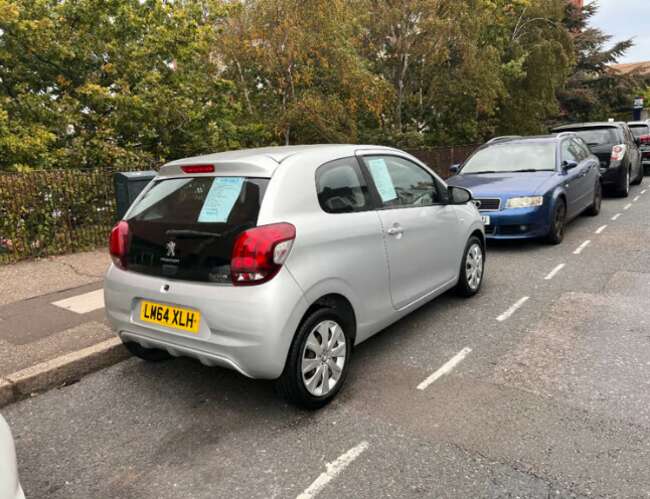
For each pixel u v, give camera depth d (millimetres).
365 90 12344
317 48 11742
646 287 5562
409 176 4469
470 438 2996
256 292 2979
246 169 3273
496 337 4438
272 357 2994
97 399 3666
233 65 12617
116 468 2879
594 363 3861
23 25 8922
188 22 10984
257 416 3352
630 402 3307
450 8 14719
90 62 10461
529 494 2523
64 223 7484
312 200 3365
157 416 3406
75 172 7539
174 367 4141
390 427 3148
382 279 3861
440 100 17219
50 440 3180
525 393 3475
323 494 2588
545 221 7371
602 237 8141
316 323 3264
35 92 10320
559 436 2975
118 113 10125
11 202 6957
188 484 2717
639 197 12297
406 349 4266
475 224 5352
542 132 22094
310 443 3023
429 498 2531
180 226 3277
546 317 4848
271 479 2723
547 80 19875
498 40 18891
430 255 4520
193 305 3129
